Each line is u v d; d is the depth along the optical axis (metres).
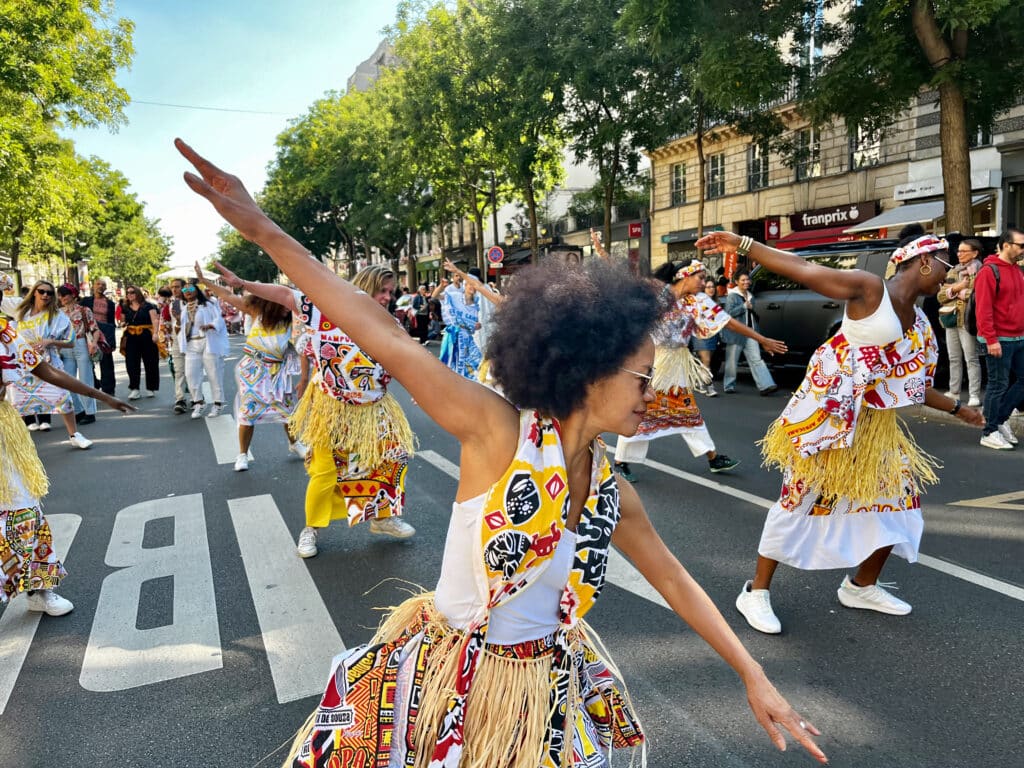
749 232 25.59
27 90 16.20
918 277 3.21
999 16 9.58
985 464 6.42
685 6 11.20
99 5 17.30
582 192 34.56
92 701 3.09
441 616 1.52
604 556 1.49
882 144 20.36
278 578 4.38
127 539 5.21
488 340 1.45
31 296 8.12
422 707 1.43
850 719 2.79
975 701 2.87
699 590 1.66
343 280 1.50
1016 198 17.09
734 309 10.70
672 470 6.55
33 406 8.27
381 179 34.66
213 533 5.27
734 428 8.38
